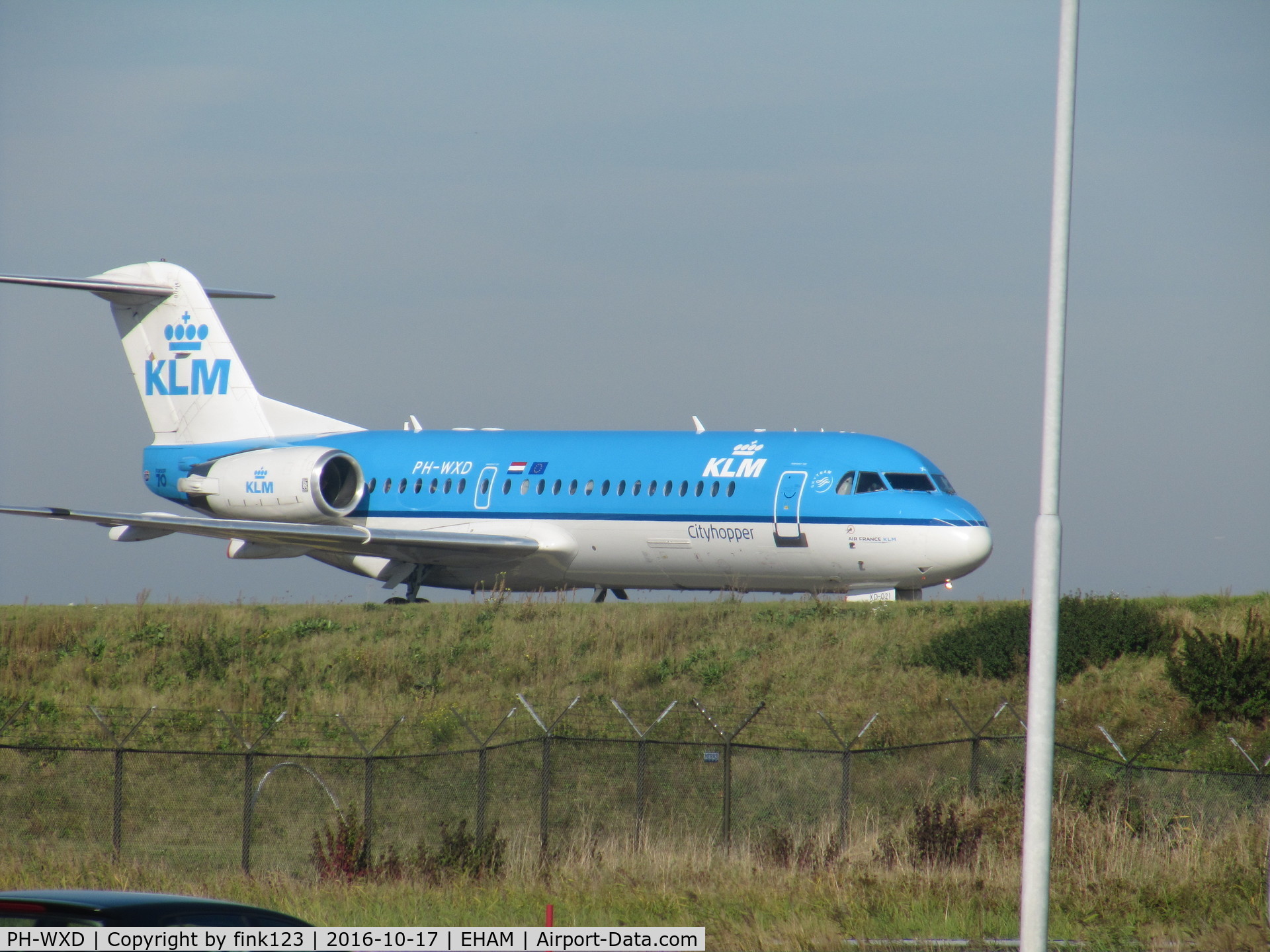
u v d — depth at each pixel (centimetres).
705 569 14175
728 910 5972
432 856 7688
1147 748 10069
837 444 13738
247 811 8050
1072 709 10688
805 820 9012
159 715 11862
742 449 14138
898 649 11712
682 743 8281
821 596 13325
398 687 12212
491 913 6000
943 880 6469
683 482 14188
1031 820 4428
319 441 16712
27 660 13150
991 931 5650
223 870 8300
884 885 6397
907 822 8256
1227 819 8319
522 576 15488
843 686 11288
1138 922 5803
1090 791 8469
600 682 11850
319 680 12500
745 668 11756
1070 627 11631
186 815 9969
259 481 15812
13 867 7669
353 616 13675
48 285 16450
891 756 10056
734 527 13800
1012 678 11062
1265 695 10300
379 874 7281
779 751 10169
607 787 9994
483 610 13500
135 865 7950
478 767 10438
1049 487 4509
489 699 11719
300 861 8819
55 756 10944
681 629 12569
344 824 7812
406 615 13588
